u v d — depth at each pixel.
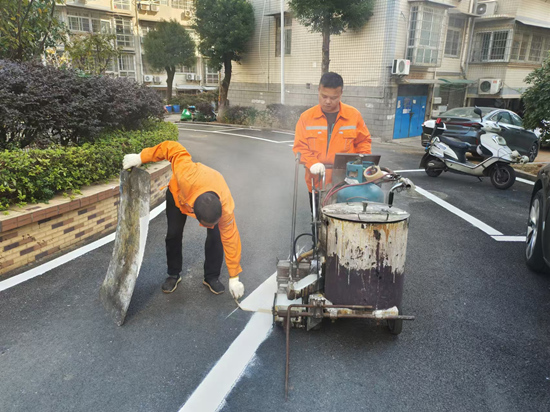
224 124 21.05
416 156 12.50
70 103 5.40
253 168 9.62
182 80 35.16
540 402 2.47
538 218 4.18
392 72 15.52
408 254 4.72
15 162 4.16
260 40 20.55
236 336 3.07
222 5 19.75
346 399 2.48
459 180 8.95
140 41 31.28
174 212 3.49
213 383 2.59
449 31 17.83
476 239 5.27
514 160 7.85
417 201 7.07
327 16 14.73
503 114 11.98
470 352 2.93
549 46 19.69
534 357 2.89
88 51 11.30
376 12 15.59
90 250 4.50
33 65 5.67
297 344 2.99
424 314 3.43
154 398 2.46
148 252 4.59
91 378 2.61
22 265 4.04
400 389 2.56
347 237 2.61
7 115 4.71
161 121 8.28
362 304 2.70
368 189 3.04
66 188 4.61
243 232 5.32
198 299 3.58
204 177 3.09
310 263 3.21
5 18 6.95
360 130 3.75
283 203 6.75
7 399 2.42
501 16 17.23
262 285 3.85
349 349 2.94
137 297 3.60
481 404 2.45
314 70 18.31
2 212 3.95
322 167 3.20
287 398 2.47
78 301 3.48
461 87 18.72
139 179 3.08
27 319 3.21
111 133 6.34
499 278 4.14
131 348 2.91
